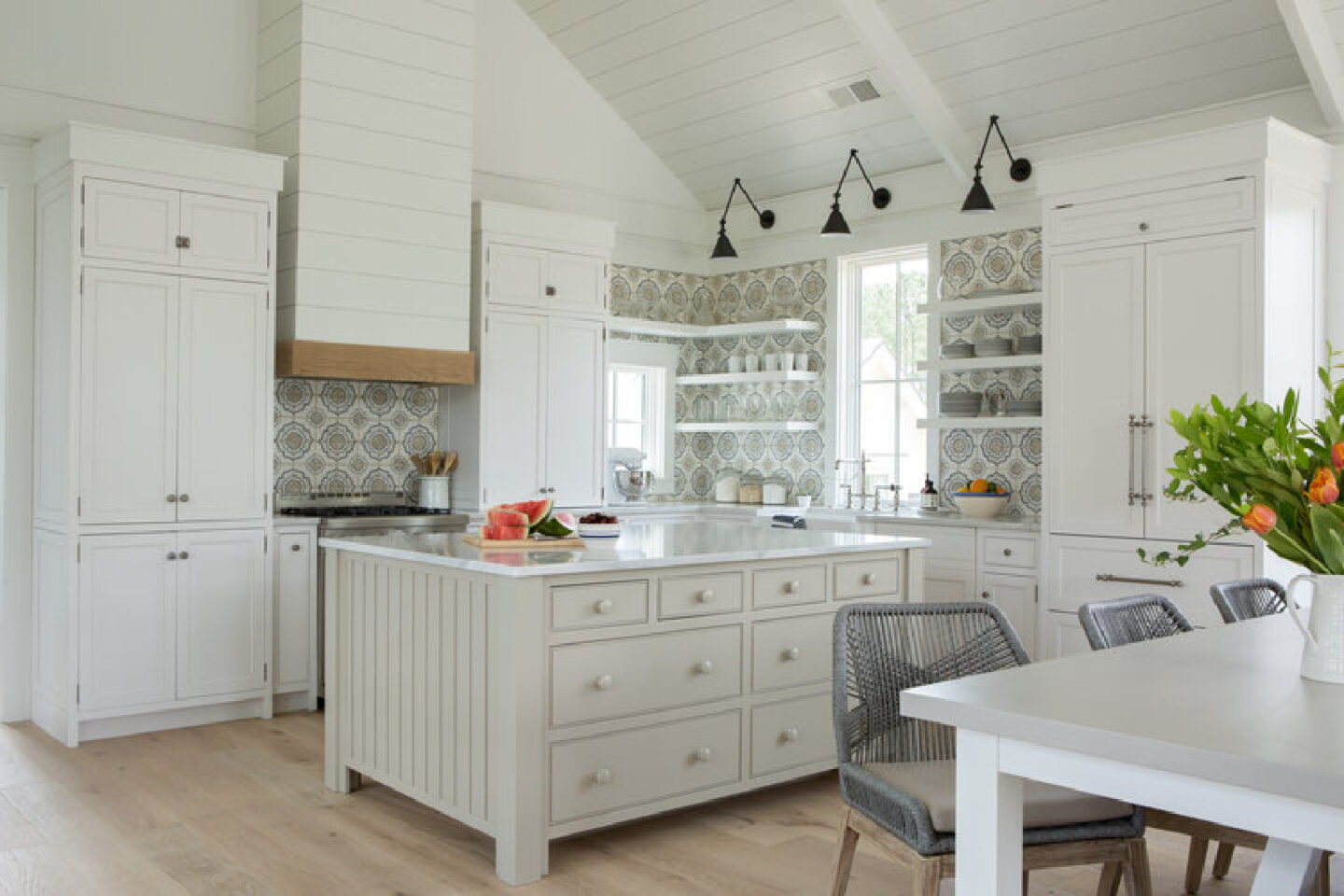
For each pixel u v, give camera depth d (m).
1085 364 4.84
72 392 4.48
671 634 3.45
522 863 3.09
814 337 6.88
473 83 5.97
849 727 2.54
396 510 5.61
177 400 4.73
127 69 5.12
